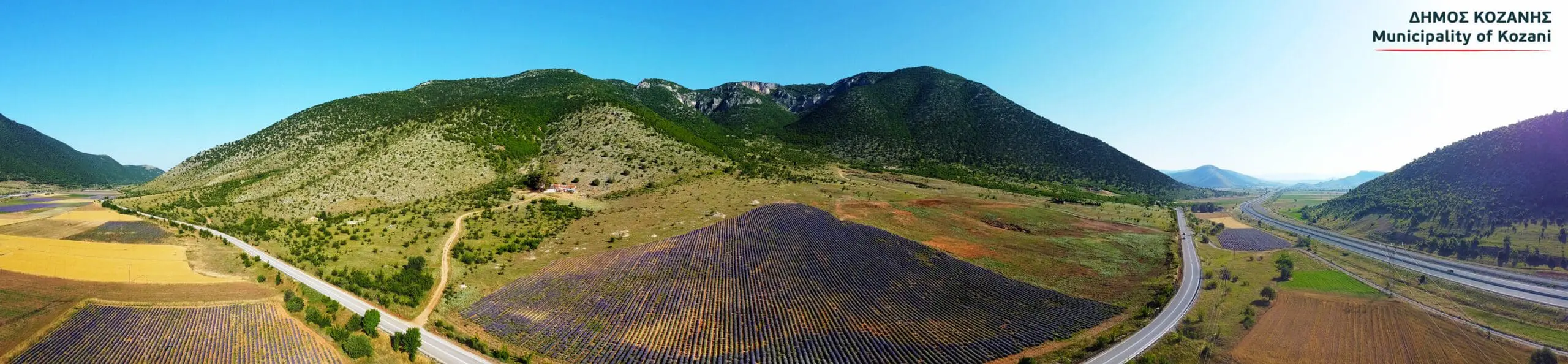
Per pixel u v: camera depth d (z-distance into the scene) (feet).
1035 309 218.79
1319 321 206.69
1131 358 172.86
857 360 174.81
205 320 181.57
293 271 234.58
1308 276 276.00
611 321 200.23
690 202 390.01
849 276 251.19
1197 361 172.04
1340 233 433.07
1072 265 284.00
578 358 172.35
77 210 324.80
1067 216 419.74
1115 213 459.73
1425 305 228.02
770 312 212.02
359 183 379.96
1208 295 241.35
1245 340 188.55
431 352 171.22
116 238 261.03
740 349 181.16
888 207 399.85
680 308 213.25
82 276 209.97
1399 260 316.19
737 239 302.66
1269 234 431.02
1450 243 333.21
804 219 343.26
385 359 165.58
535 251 282.77
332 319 188.75
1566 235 294.87
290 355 163.63
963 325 202.59
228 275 224.74
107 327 173.68
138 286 205.05
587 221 347.36
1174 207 607.37
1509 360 169.48
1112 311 215.92
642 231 318.86
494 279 238.07
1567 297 223.30
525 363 167.53
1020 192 557.74
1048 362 171.63
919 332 196.34
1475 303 227.81
